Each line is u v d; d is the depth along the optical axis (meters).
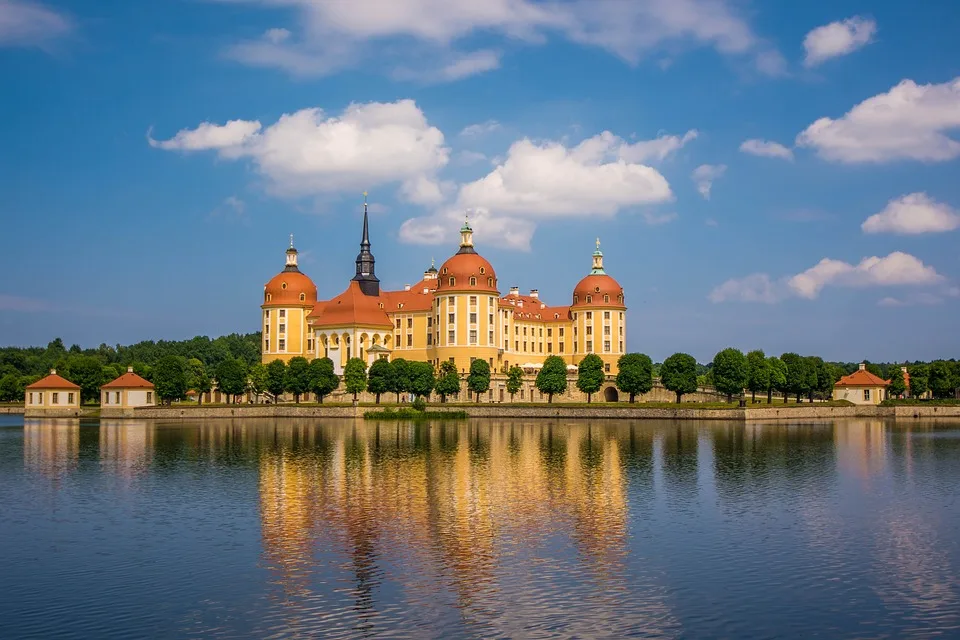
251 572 60.25
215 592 55.97
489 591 55.94
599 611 52.28
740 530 72.88
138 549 66.62
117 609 52.88
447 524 75.06
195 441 152.75
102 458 124.75
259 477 103.62
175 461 120.50
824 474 106.31
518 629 49.50
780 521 76.62
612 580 58.19
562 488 94.75
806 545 67.50
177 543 68.50
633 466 113.81
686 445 143.12
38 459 123.62
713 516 78.81
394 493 91.50
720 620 50.84
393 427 188.38
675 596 54.94
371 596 55.09
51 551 66.12
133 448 139.88
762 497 89.06
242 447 140.75
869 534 71.38
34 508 83.56
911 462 118.56
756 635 48.69
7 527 74.69
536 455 126.88
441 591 56.00
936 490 93.81
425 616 51.50
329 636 48.62
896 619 51.03
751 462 118.31
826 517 78.50
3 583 58.00
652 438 157.50
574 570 60.50
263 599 54.56
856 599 54.44
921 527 74.12
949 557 63.94
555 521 76.44
